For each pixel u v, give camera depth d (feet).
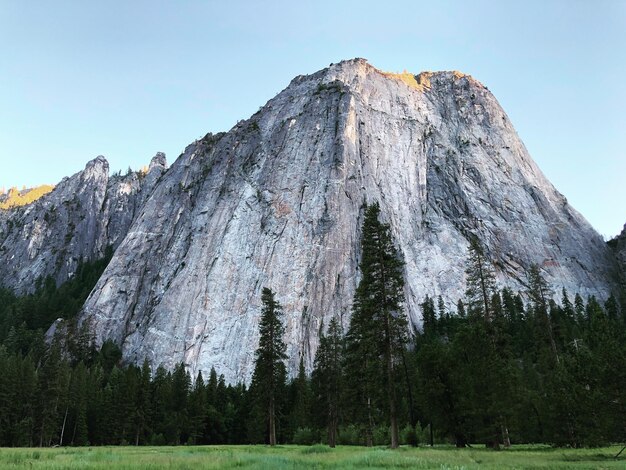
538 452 114.42
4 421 264.93
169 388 323.98
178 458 89.35
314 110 625.41
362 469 69.77
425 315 451.12
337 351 217.97
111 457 94.22
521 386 171.53
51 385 273.54
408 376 174.91
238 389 341.82
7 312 568.41
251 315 456.86
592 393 123.75
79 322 512.22
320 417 229.25
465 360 160.45
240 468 70.38
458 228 598.75
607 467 73.10
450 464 75.66
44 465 73.46
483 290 185.68
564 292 461.37
